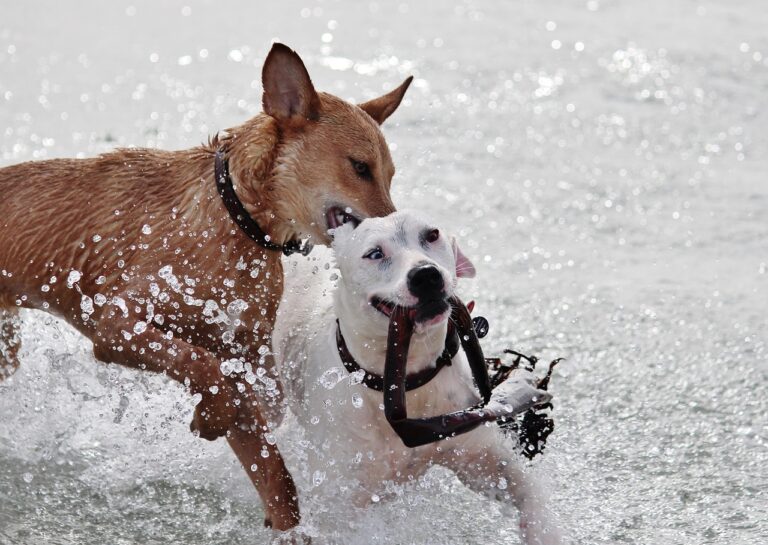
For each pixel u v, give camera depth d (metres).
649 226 16.14
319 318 9.57
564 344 12.85
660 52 24.86
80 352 11.02
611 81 22.89
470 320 8.56
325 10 28.97
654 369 12.23
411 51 24.73
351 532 9.12
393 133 19.38
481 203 16.72
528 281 14.48
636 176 17.97
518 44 25.61
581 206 16.80
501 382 9.70
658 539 9.05
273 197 9.06
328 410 8.98
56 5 28.38
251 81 22.03
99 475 10.30
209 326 9.48
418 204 16.44
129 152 9.88
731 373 12.05
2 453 10.50
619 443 10.73
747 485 9.88
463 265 9.08
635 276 14.60
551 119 20.64
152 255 9.29
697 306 13.69
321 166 9.00
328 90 21.36
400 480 9.20
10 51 23.56
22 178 10.00
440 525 9.28
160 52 24.14
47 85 21.23
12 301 10.09
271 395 9.88
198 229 9.22
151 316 9.26
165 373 9.04
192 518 9.71
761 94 22.08
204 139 18.23
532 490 9.03
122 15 27.73
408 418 8.39
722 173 18.11
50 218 9.70
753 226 16.02
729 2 30.28
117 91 21.05
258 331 9.60
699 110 21.20
